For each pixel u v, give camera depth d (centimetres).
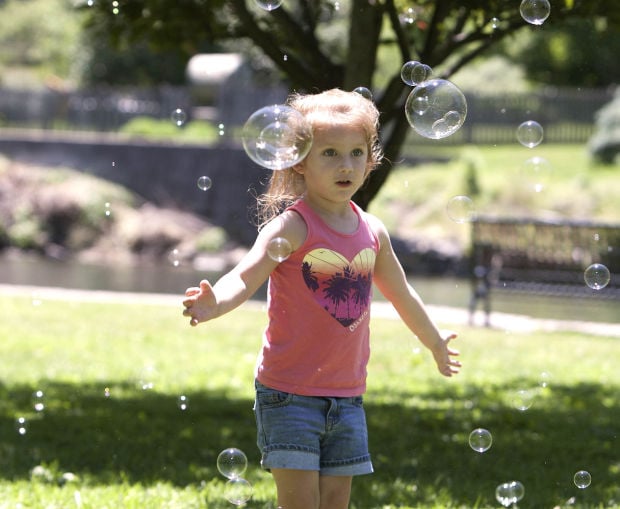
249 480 921
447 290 3372
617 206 4072
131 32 1268
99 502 828
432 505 848
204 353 1798
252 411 1292
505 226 2217
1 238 4378
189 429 1169
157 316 2272
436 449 1085
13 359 1688
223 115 5091
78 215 4384
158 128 5125
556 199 4144
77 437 1111
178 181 4534
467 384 1507
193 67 5241
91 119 5459
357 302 608
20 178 4516
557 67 5584
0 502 823
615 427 1220
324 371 598
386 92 1095
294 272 601
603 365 1716
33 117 5516
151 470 964
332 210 621
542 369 1661
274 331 606
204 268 4100
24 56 7544
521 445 1105
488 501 859
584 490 911
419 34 1381
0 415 1223
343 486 606
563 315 2534
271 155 600
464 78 5509
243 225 4419
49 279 3584
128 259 4259
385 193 4275
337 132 602
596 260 2203
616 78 5469
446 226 4066
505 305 2736
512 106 5150
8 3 8238
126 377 1547
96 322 2147
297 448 585
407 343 1884
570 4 1066
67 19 7338
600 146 4650
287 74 1178
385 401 1352
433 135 730
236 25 1228
